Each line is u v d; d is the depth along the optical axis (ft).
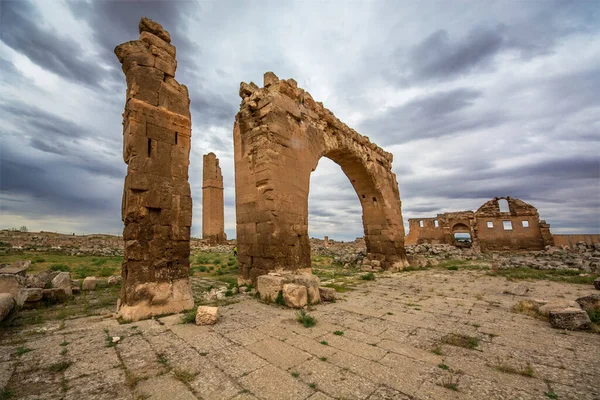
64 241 91.97
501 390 9.33
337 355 12.39
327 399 8.85
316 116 42.34
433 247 89.81
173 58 24.30
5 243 77.51
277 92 35.14
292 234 33.01
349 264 58.70
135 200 20.12
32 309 21.34
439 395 9.05
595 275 37.27
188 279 21.91
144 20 23.43
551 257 65.77
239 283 32.22
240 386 9.71
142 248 19.94
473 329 16.08
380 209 58.59
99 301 23.93
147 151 21.18
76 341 14.15
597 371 10.65
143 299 19.13
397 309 21.13
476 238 102.89
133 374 10.59
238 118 36.60
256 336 14.90
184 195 22.79
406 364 11.45
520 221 98.37
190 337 14.75
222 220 121.19
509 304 22.63
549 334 15.07
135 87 21.27
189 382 9.98
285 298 21.97
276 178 32.27
